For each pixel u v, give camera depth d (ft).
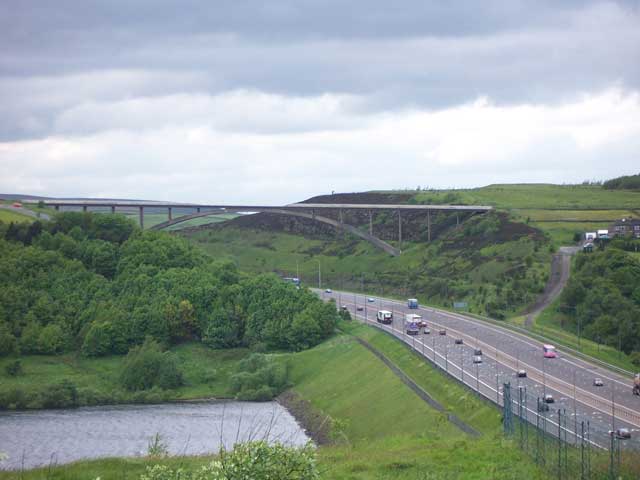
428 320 581.94
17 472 180.86
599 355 434.30
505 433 232.32
